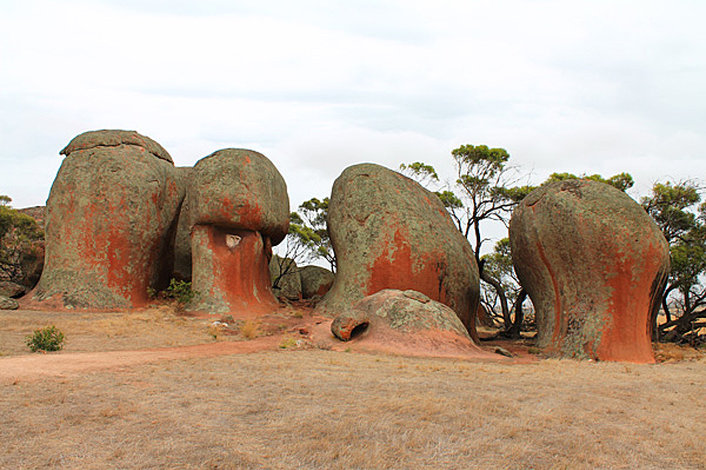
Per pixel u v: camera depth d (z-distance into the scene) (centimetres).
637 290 1855
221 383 980
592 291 1914
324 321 2284
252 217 2569
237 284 2519
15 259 3450
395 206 2595
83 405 775
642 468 609
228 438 648
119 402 800
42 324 1825
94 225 2469
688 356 2006
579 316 1930
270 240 2925
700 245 2909
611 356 1803
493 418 791
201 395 870
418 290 2475
